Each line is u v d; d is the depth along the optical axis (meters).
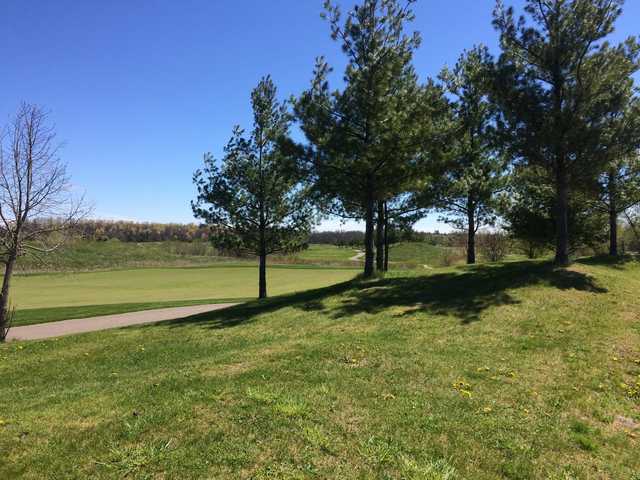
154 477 3.71
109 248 58.97
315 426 4.57
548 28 14.18
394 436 4.43
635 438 4.77
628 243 37.00
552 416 5.16
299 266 50.12
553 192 20.80
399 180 15.11
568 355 7.59
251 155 19.56
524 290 12.32
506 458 4.16
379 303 12.38
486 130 15.23
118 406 5.35
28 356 10.38
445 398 5.52
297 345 8.44
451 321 10.00
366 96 14.30
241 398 5.34
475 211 20.88
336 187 15.28
